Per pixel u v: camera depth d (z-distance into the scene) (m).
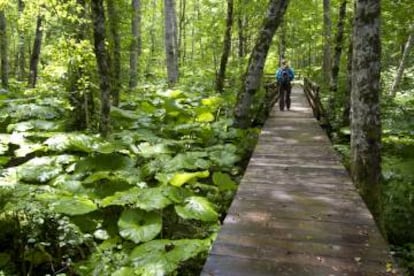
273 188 5.94
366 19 5.68
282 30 24.47
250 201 5.38
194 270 5.02
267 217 4.81
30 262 5.25
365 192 5.84
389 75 22.22
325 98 17.52
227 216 4.85
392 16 13.52
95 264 4.79
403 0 12.90
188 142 9.45
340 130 11.91
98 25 8.40
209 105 12.35
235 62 19.69
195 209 5.86
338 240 4.19
